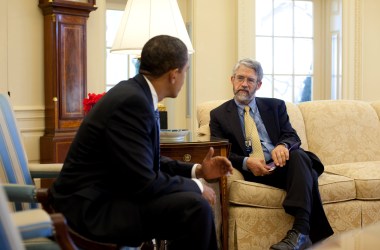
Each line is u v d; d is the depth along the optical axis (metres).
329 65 5.41
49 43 3.96
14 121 2.27
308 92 5.40
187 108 4.83
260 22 5.15
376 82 5.36
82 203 1.83
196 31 4.71
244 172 3.06
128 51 3.01
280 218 2.92
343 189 3.05
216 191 2.97
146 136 1.90
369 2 5.29
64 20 3.94
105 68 4.36
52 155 3.90
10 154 2.17
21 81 3.98
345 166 3.34
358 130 3.65
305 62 5.37
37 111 4.04
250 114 3.16
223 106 3.22
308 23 5.37
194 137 3.12
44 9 3.99
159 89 2.08
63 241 1.49
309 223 2.82
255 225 2.89
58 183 1.92
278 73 5.25
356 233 1.62
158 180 1.90
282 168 2.96
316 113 3.63
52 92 3.95
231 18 4.85
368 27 5.30
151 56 2.04
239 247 2.88
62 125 3.95
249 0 4.84
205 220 1.88
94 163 1.90
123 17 2.91
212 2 4.77
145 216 1.89
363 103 3.79
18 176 2.18
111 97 1.91
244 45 4.84
